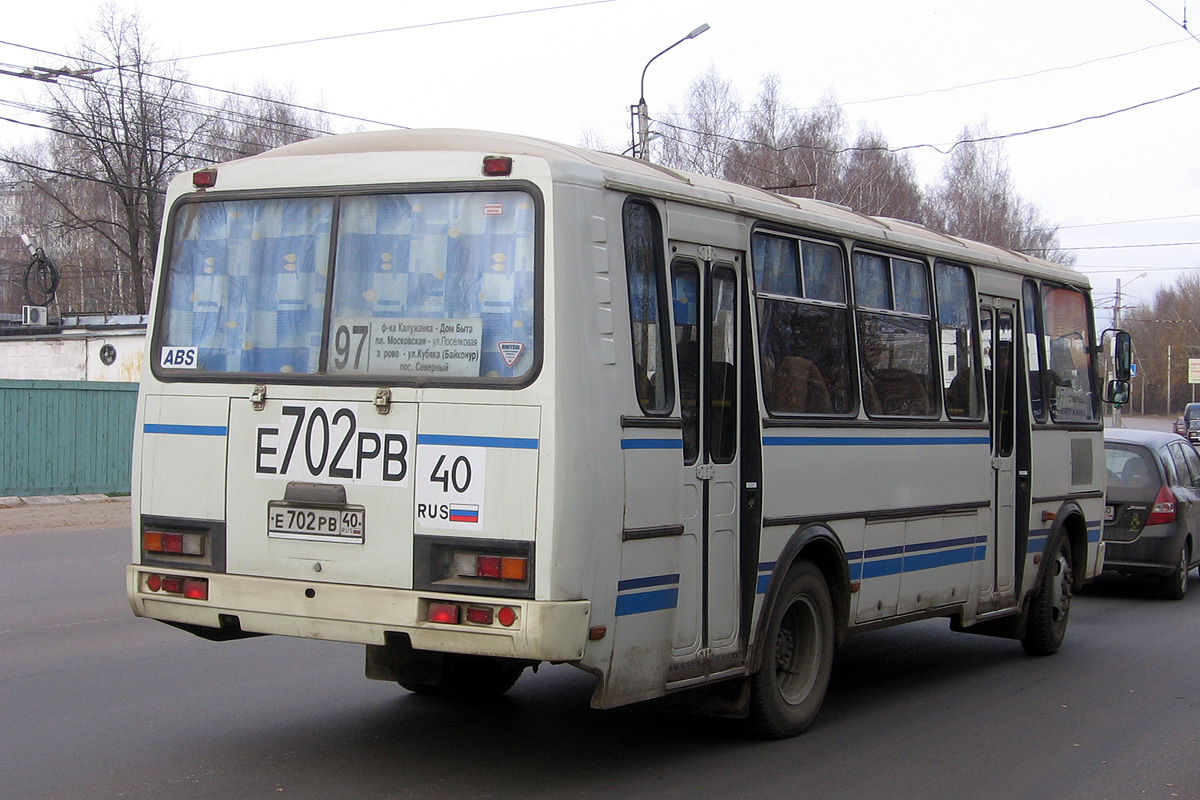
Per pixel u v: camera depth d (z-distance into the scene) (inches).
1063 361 420.5
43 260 1450.5
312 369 225.3
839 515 289.4
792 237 278.4
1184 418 2079.2
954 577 344.5
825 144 1722.4
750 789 235.1
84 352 1301.7
